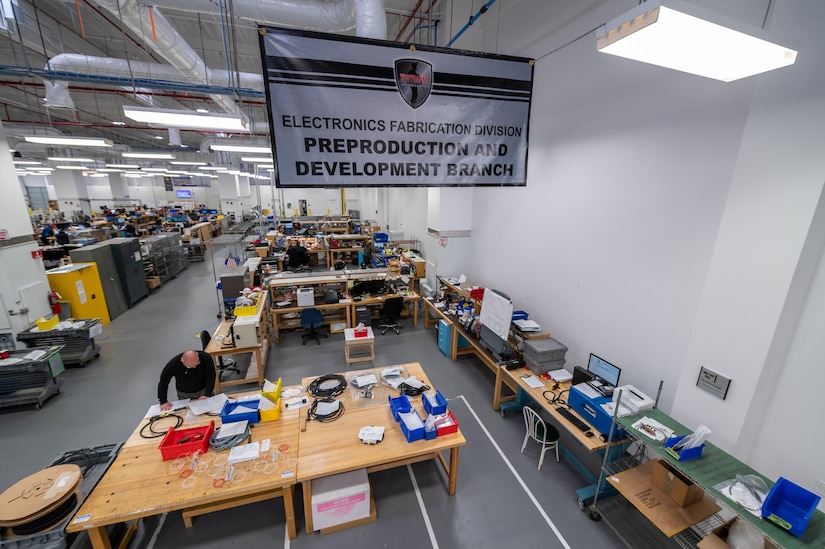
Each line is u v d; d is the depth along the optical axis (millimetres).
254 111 10703
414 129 2627
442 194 6523
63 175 16406
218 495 2135
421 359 5238
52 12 4883
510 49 4855
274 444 2559
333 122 2443
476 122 2770
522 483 3068
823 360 2029
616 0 3176
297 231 13055
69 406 4082
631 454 3150
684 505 2312
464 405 4148
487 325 4137
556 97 4059
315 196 19062
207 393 3410
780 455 2254
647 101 2957
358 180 2570
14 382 4004
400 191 11461
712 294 2436
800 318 2111
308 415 2883
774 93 2031
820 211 1910
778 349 2156
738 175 2238
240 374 4844
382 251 9586
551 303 4453
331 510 2551
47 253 7266
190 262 11555
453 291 6312
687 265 2729
